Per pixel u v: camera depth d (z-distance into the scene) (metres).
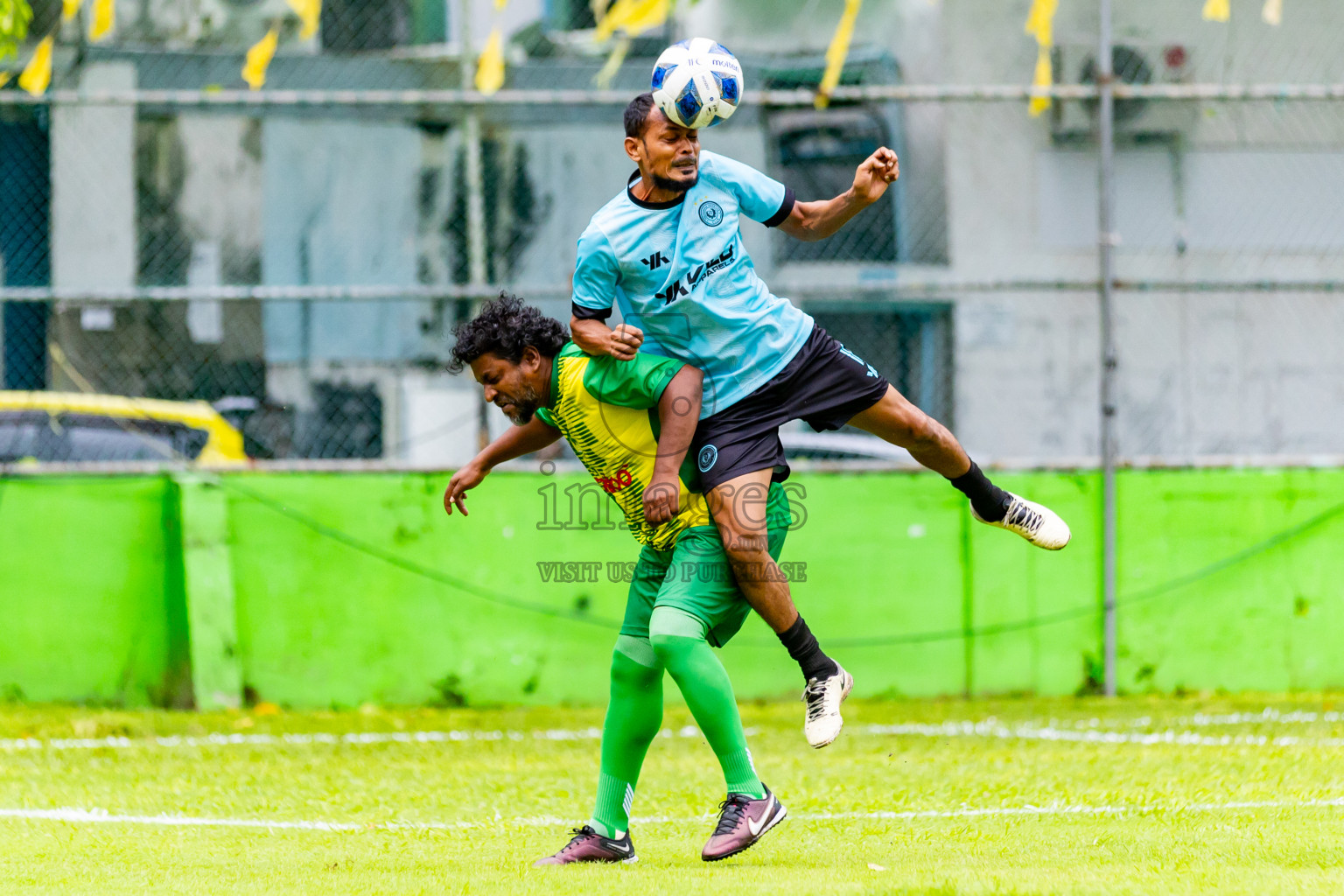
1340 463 27.50
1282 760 18.83
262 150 40.34
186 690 26.34
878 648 26.91
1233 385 40.59
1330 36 35.16
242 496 26.56
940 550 27.09
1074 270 40.75
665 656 12.56
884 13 40.66
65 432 28.67
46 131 36.78
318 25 40.84
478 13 41.41
